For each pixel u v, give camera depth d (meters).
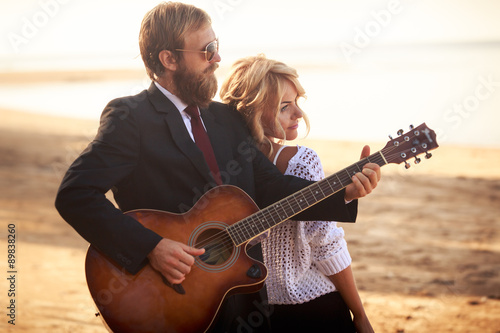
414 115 20.42
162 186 2.74
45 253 7.26
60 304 5.43
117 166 2.64
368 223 8.91
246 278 2.67
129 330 2.57
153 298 2.59
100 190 2.58
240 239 2.74
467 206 9.82
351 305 3.01
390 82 29.92
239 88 3.11
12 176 12.63
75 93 32.75
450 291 5.87
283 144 3.17
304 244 2.88
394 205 10.04
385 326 4.91
